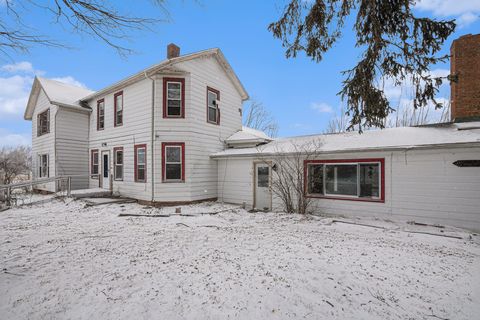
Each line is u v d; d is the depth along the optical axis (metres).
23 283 3.44
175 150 10.74
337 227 6.88
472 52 7.71
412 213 7.34
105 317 2.69
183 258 4.39
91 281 3.50
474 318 2.71
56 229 6.61
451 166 6.84
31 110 16.59
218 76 12.52
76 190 12.62
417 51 4.18
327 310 2.83
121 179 12.04
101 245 5.17
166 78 10.61
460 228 6.65
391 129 9.25
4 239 5.62
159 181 10.42
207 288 3.29
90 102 14.25
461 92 7.88
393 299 3.07
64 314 2.75
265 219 8.05
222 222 7.58
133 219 7.88
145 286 3.36
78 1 3.33
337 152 8.47
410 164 7.40
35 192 15.18
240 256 4.46
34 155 15.88
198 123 11.16
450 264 4.13
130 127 11.57
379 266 4.03
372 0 3.99
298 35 4.92
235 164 11.35
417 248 4.95
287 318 2.68
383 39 4.18
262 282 3.45
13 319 2.66
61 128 13.33
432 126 8.66
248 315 2.72
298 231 6.40
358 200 8.23
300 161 9.38
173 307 2.87
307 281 3.49
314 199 9.10
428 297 3.12
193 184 10.80
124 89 11.94
